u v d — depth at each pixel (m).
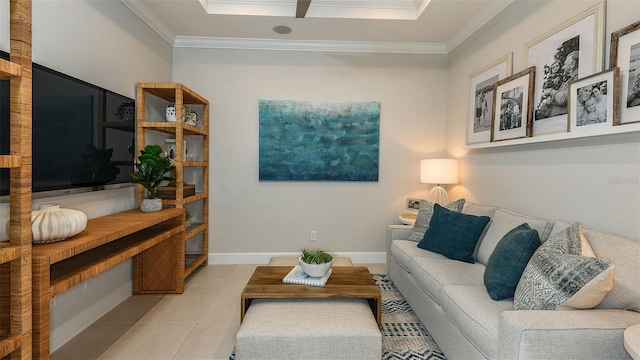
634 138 1.67
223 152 3.77
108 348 2.04
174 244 2.92
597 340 1.21
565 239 1.61
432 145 3.92
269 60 3.77
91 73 2.30
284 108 3.77
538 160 2.35
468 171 3.36
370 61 3.85
